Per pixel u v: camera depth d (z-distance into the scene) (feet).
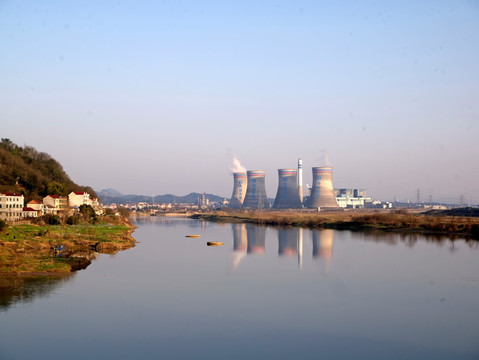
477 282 327.88
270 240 632.38
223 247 545.44
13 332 216.74
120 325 228.63
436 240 606.14
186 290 299.58
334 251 498.69
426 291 300.20
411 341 211.82
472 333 222.07
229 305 265.54
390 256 456.04
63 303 262.88
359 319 241.96
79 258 407.85
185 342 208.44
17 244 439.63
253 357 192.85
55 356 191.62
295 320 239.71
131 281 323.98
